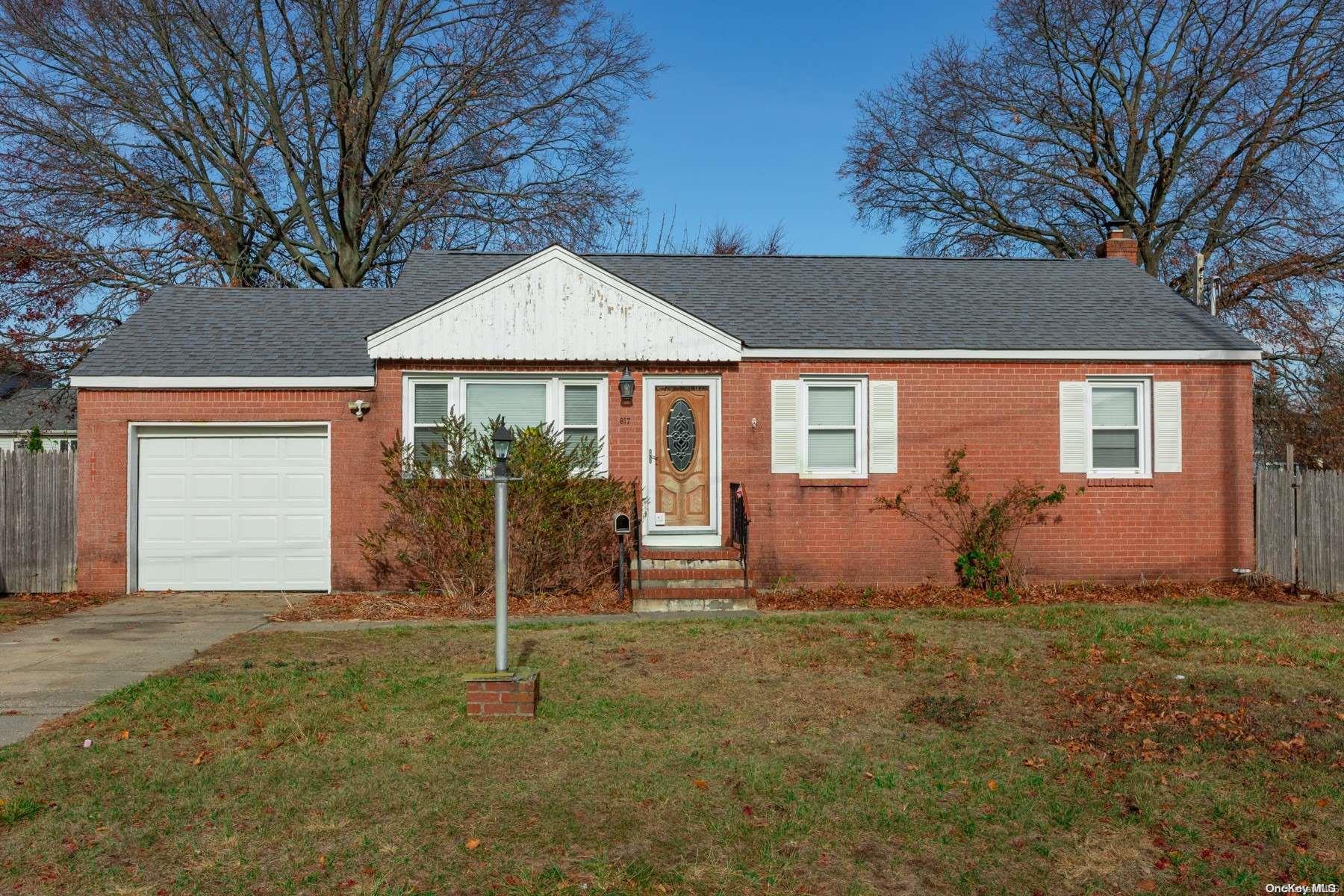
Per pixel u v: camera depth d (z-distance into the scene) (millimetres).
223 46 26656
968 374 15750
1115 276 18828
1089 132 30234
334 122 27469
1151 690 8898
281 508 15523
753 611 13555
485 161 28922
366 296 18141
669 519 15359
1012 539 15750
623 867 5445
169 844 5703
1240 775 6816
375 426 15367
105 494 15242
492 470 14133
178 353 15695
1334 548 15375
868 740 7539
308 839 5781
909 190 33812
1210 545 15969
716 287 17500
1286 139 27328
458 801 6297
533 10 27922
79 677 9578
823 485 15516
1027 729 7820
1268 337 26531
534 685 8062
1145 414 16016
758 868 5473
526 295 14906
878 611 13430
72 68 25844
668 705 8398
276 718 7973
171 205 27203
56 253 25516
